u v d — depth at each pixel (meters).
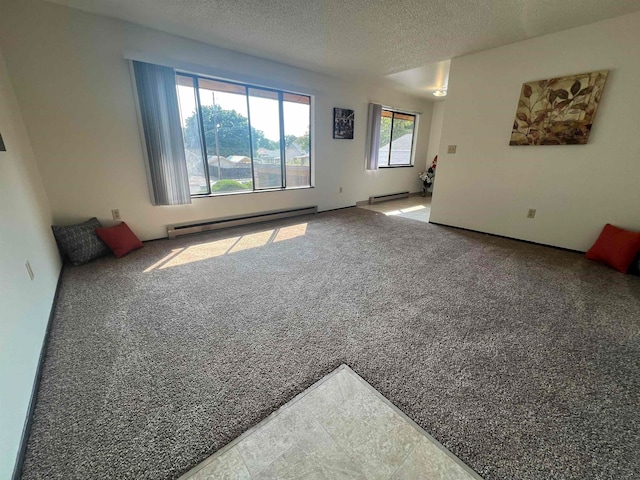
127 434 1.07
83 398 1.23
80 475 0.93
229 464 0.97
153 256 2.82
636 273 2.51
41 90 2.41
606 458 1.00
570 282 2.36
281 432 1.09
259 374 1.37
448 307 1.98
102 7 2.39
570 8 2.35
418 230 3.90
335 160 4.95
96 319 1.79
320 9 2.37
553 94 2.93
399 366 1.43
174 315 1.85
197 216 3.55
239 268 2.58
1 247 1.27
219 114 3.51
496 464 0.98
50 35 2.37
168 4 2.33
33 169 2.32
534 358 1.50
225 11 2.42
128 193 3.02
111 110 2.75
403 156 6.61
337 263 2.72
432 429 1.10
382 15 2.47
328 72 4.22
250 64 3.49
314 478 0.94
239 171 3.86
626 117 2.60
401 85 5.06
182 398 1.23
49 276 2.01
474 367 1.43
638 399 1.25
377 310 1.93
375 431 1.09
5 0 2.17
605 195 2.83
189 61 3.04
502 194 3.53
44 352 1.50
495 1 2.24
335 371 1.39
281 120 4.11
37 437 1.05
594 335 1.69
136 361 1.44
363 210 5.21
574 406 1.21
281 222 4.23
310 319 1.82
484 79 3.40
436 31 2.80
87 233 2.64
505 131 3.37
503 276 2.47
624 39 2.50
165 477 0.93
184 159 3.21
